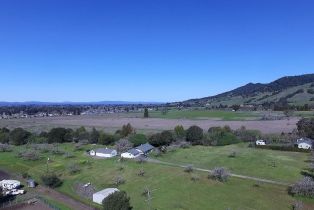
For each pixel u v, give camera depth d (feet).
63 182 375.45
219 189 305.53
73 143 586.86
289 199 277.44
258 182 319.27
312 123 545.03
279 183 316.81
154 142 526.98
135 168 387.55
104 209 262.88
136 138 522.88
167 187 318.45
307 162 383.65
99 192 310.65
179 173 354.74
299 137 517.55
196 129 533.14
